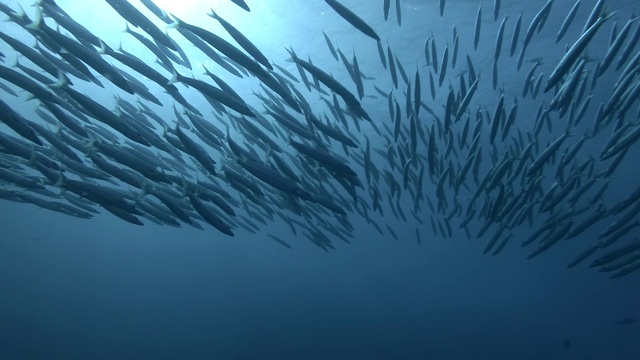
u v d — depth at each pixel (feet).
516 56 55.52
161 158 28.48
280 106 25.31
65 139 22.61
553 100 20.51
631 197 22.40
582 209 26.89
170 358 91.09
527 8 46.52
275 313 113.60
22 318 95.35
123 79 15.49
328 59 56.39
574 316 145.89
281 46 53.36
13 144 16.57
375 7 46.01
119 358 89.25
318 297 124.16
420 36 51.70
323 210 31.55
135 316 109.09
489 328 116.98
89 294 115.75
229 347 96.07
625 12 45.62
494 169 25.41
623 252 22.54
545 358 99.55
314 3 45.29
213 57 19.90
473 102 68.23
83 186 17.83
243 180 21.75
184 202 25.91
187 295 124.26
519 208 28.43
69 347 89.51
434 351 97.91
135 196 24.16
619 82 19.69
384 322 113.09
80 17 46.39
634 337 115.55
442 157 29.14
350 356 92.38
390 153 28.43
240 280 136.05
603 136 82.58
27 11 43.09
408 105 26.76
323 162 19.74
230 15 46.88
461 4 46.03
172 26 15.47
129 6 14.93
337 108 24.72
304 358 91.25
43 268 122.93
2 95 71.46
